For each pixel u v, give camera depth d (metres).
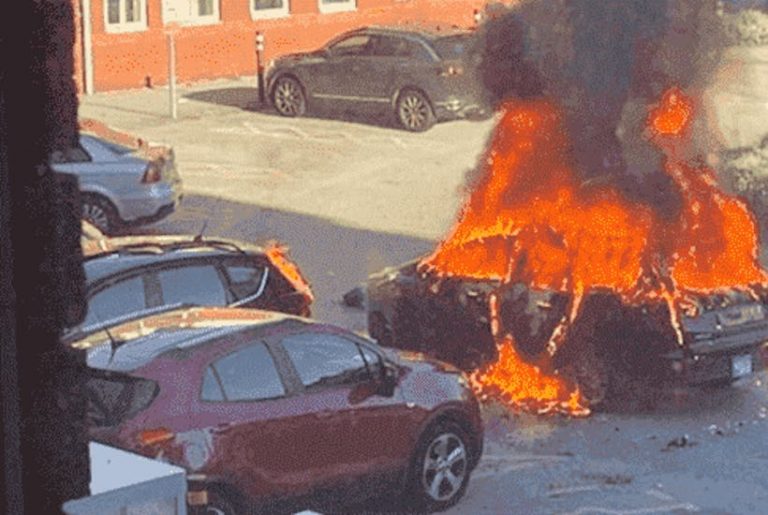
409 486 10.52
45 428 2.13
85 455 2.17
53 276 2.15
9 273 2.09
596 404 13.43
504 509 10.91
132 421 8.73
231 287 13.07
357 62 31.47
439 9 37.88
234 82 36.41
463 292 14.17
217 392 9.23
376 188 25.69
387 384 10.21
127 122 31.47
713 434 12.70
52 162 2.17
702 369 13.14
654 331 13.17
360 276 19.72
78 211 2.20
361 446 10.07
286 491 9.51
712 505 10.97
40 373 2.15
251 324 9.86
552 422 13.19
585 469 11.89
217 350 9.35
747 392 13.88
